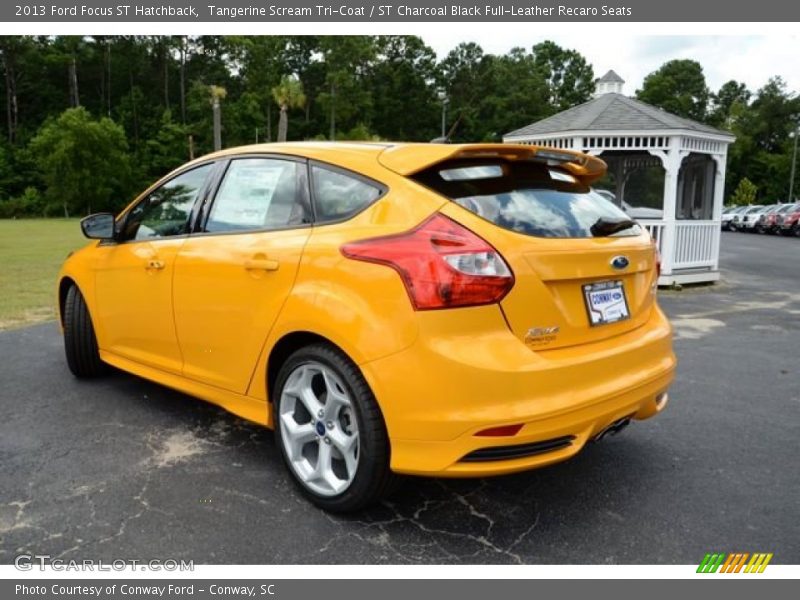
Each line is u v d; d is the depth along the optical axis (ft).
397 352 8.39
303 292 9.48
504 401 8.18
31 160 244.42
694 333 24.59
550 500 10.32
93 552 8.71
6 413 13.83
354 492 9.23
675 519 9.75
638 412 10.13
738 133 273.33
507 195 9.34
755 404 15.35
